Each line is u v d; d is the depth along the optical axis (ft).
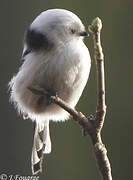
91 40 42.83
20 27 44.42
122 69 46.32
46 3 45.16
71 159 43.09
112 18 47.11
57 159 42.91
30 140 41.01
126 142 44.34
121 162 43.86
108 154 44.06
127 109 45.21
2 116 41.09
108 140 44.47
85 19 46.68
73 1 46.11
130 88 45.78
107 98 45.52
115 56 46.68
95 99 43.60
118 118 45.03
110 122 44.80
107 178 15.42
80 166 43.04
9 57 43.24
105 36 46.96
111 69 46.32
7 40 43.86
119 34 46.96
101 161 15.44
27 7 44.83
